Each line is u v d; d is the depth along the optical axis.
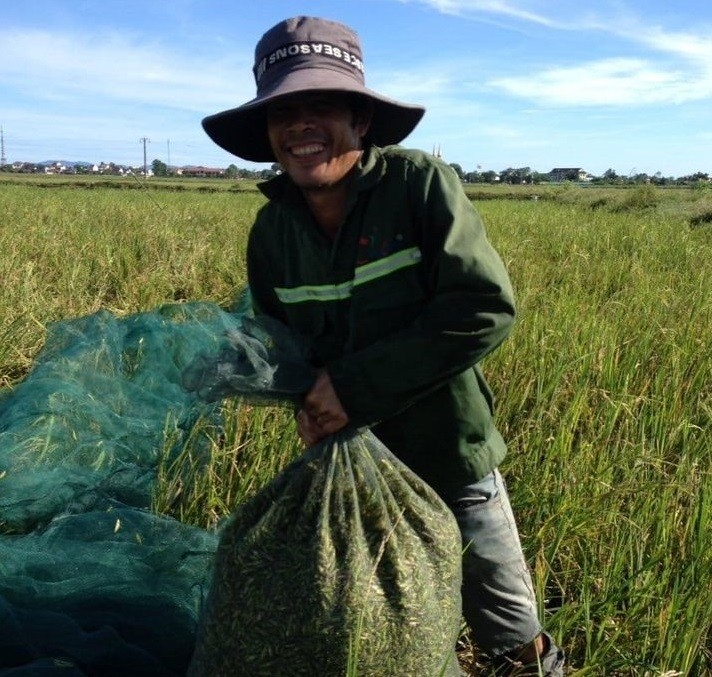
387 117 2.24
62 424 3.72
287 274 2.34
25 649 2.58
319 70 2.03
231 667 2.04
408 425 2.31
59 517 3.21
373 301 2.17
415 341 2.03
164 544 2.96
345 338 2.28
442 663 2.14
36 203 20.39
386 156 2.16
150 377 4.68
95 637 2.58
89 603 2.77
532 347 4.95
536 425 3.87
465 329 2.02
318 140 2.06
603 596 2.81
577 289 7.27
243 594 2.04
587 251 11.28
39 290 7.55
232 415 4.07
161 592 2.80
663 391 4.37
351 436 2.10
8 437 3.56
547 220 18.02
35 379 4.04
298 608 1.98
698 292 6.76
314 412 2.09
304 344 2.27
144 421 4.13
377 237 2.14
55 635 2.58
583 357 4.43
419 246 2.13
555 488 3.40
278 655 2.00
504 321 2.05
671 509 3.21
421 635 2.05
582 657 2.80
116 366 4.56
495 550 2.43
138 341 4.84
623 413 4.16
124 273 9.06
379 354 2.04
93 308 7.36
